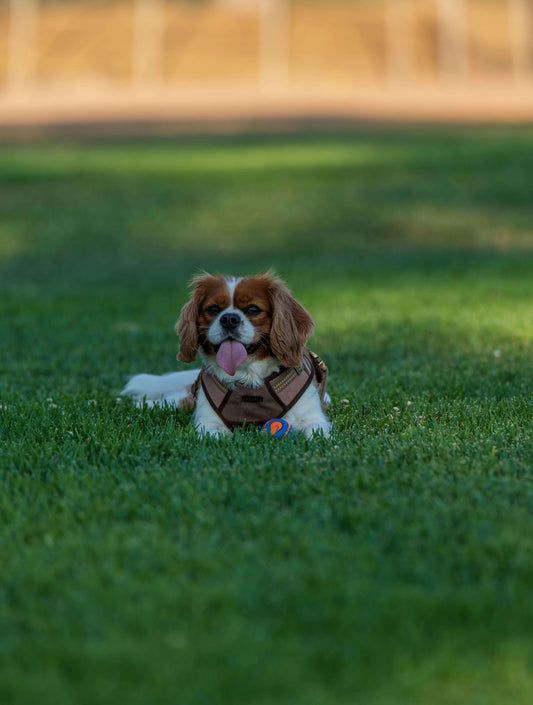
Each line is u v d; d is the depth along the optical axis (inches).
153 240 986.1
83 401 319.3
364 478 211.5
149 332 491.8
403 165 1323.8
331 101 2253.9
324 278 701.9
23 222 1059.3
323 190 1188.5
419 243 943.0
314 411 275.6
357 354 418.0
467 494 203.8
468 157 1369.3
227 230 1025.5
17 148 1630.2
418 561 167.2
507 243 924.6
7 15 3538.4
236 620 146.9
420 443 246.1
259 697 127.9
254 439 255.9
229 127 1871.3
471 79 3026.6
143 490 210.2
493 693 128.4
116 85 2960.1
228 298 264.8
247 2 3540.8
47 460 237.0
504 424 269.6
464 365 380.8
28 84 3002.0
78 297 637.3
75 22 3491.6
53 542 180.9
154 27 3417.8
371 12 3518.7
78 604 153.6
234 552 174.4
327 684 131.0
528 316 501.7
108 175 1316.4
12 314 565.3
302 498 205.2
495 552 170.7
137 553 173.5
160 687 130.0
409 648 138.5
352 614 147.6
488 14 3567.9
